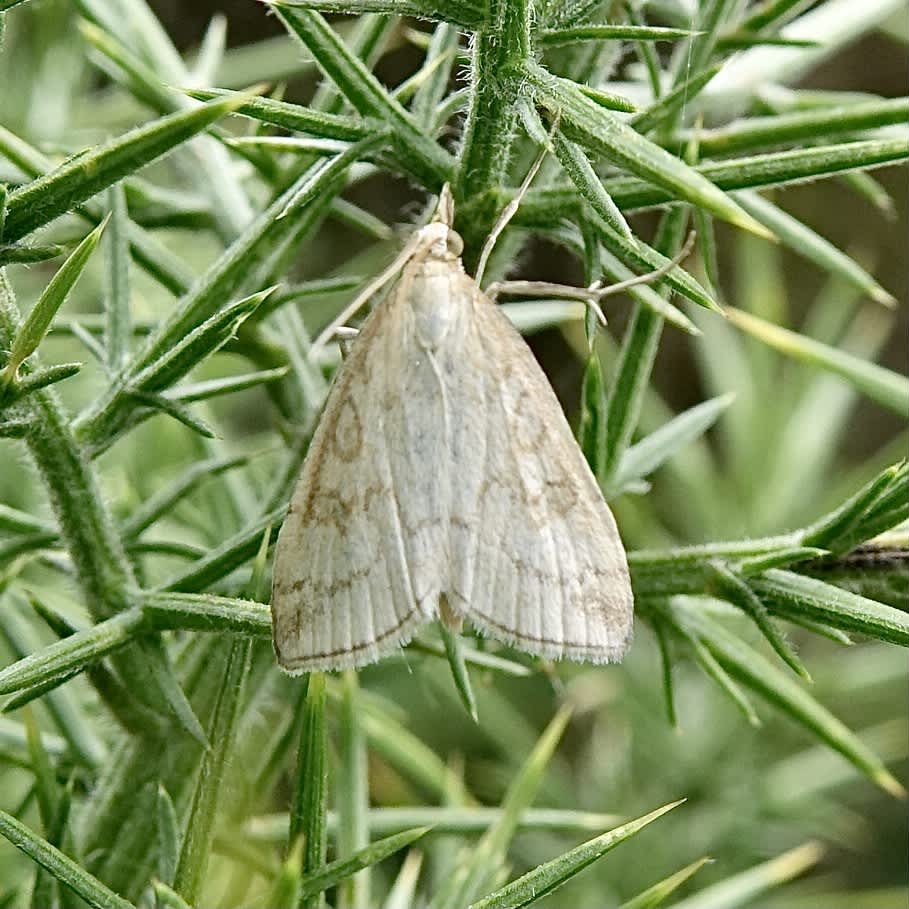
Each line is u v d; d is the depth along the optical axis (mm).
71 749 136
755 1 154
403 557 127
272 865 137
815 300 281
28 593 135
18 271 176
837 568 128
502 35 120
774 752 171
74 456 125
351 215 139
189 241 176
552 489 128
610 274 129
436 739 203
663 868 164
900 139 123
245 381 130
